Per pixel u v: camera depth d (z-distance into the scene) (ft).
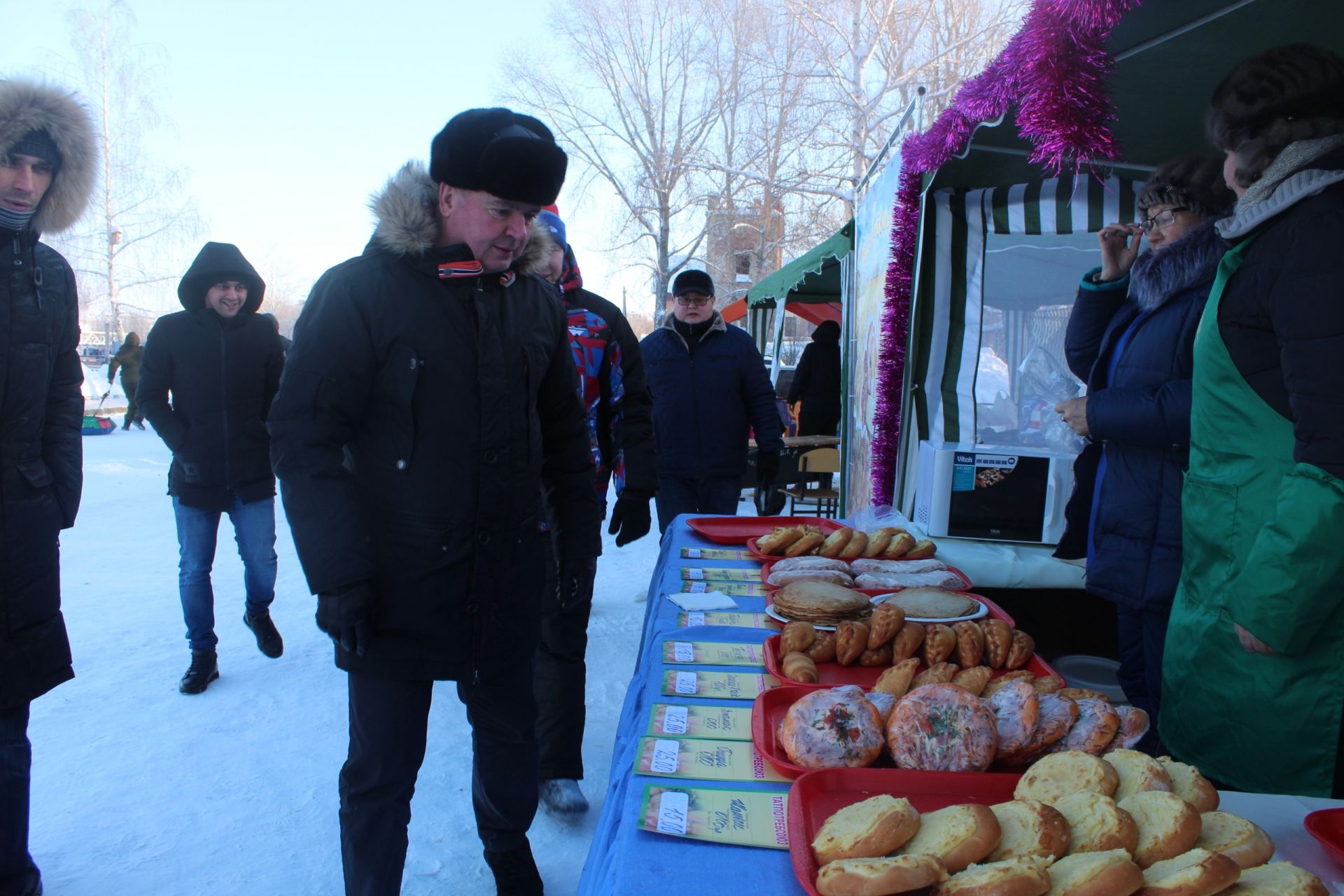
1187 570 5.05
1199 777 3.27
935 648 4.81
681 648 5.22
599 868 3.40
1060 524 8.80
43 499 6.28
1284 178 4.24
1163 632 5.93
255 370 11.03
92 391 65.46
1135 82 8.14
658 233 71.10
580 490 6.53
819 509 23.39
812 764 3.58
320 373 5.01
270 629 11.92
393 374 5.22
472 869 7.11
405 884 6.89
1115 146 6.69
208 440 10.72
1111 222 10.54
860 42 57.62
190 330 10.66
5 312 5.98
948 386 10.96
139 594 15.31
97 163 6.45
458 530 5.43
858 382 14.01
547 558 7.69
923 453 9.75
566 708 7.89
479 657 5.67
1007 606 9.75
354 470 5.39
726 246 72.02
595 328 8.13
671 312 13.17
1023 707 3.68
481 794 6.35
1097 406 5.99
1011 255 11.09
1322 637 4.28
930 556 7.52
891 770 3.45
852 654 4.92
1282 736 4.44
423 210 5.21
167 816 7.86
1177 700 5.04
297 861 7.20
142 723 9.82
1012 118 8.78
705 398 12.24
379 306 5.18
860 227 14.01
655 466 8.36
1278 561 4.05
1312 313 4.01
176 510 10.79
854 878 2.56
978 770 3.48
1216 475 4.74
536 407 5.99
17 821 6.27
